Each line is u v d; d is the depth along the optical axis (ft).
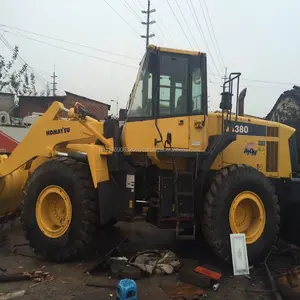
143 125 18.21
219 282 16.11
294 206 21.90
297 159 24.34
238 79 18.71
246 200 18.30
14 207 23.21
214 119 19.54
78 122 19.33
